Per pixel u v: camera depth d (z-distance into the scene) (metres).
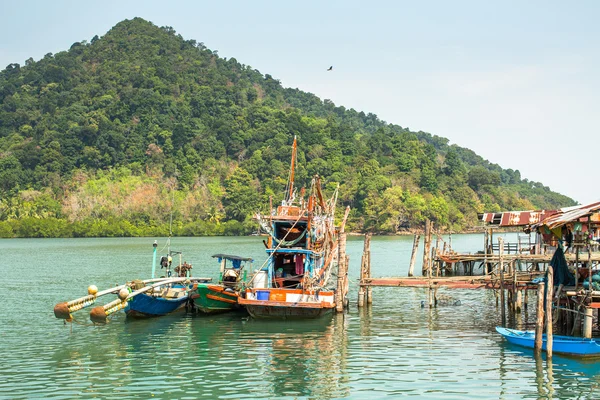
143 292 36.09
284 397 22.62
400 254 100.56
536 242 50.91
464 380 24.39
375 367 26.25
